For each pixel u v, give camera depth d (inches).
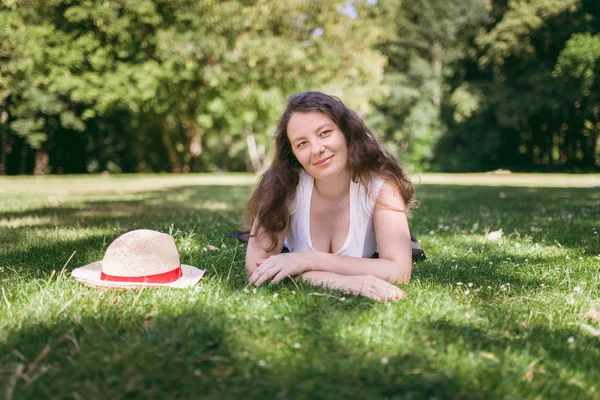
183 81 866.8
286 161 120.3
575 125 1354.6
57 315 89.4
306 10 815.1
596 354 76.4
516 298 104.5
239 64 789.2
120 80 781.3
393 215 116.0
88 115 829.2
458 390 65.0
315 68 829.8
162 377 67.0
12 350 74.9
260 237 122.1
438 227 223.3
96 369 68.7
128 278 105.6
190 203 343.6
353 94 903.1
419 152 1448.1
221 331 81.6
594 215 271.0
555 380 68.2
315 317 88.9
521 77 1254.3
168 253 110.0
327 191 119.0
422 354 74.2
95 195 422.0
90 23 765.3
